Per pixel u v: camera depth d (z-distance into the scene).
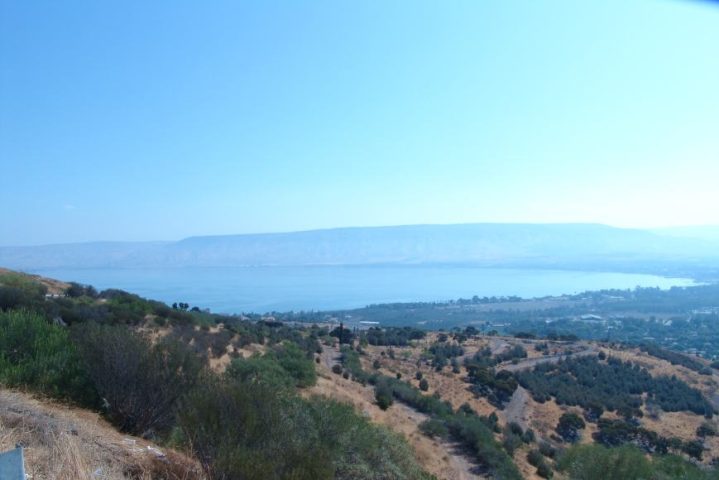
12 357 8.55
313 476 6.27
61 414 6.88
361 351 57.31
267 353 30.05
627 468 16.86
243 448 5.93
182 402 7.72
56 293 32.59
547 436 38.16
